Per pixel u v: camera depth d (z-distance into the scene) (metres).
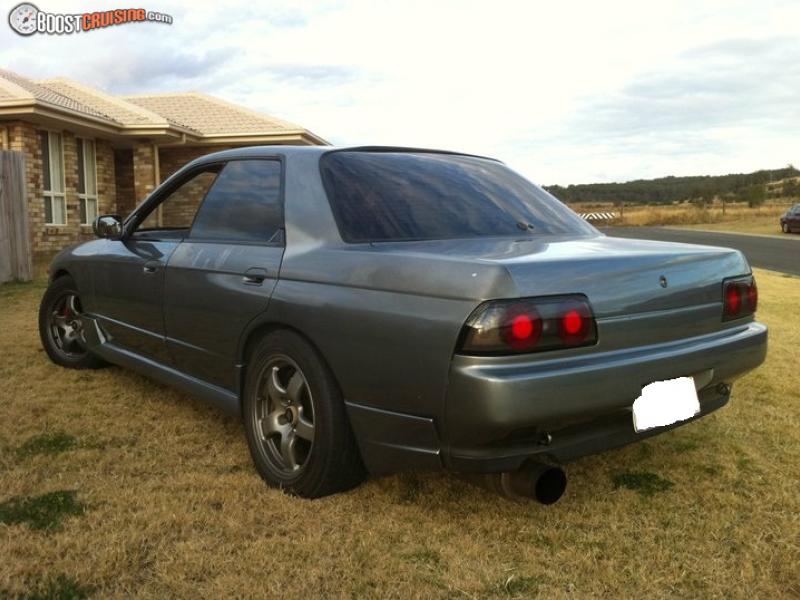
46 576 2.24
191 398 4.21
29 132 13.56
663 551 2.52
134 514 2.66
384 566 2.37
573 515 2.78
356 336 2.54
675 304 2.64
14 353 5.28
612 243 3.01
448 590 2.25
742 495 3.00
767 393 4.55
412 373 2.37
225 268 3.21
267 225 3.16
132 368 4.12
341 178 3.08
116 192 18.73
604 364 2.36
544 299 2.28
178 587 2.21
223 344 3.23
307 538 2.53
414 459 2.46
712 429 3.83
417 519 2.71
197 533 2.56
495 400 2.17
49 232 14.29
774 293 10.12
